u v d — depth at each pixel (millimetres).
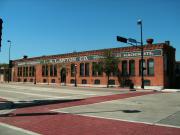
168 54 46781
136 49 47688
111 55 49375
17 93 32156
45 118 14047
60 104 20359
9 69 82688
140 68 46969
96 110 16781
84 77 56344
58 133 10516
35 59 70938
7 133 10641
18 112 16453
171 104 19656
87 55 56062
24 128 11570
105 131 10672
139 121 12711
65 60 61469
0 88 42656
